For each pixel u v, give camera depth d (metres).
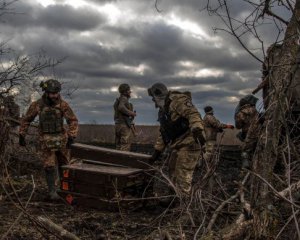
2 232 4.75
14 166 8.31
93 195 6.18
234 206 4.42
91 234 4.89
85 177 6.24
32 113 7.13
